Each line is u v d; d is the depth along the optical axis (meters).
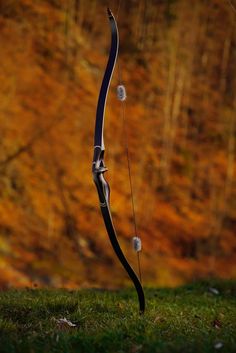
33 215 28.53
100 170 7.15
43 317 7.89
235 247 32.25
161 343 5.73
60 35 32.62
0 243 26.36
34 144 29.66
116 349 5.89
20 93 30.17
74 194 29.59
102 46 34.53
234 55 38.03
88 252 28.12
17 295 9.91
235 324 7.89
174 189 33.09
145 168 32.69
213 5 37.81
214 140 35.78
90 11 35.03
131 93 34.09
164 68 35.75
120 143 32.47
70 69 31.98
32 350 5.77
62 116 30.42
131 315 7.99
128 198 31.38
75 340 6.14
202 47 37.69
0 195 28.38
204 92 36.91
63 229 28.70
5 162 28.97
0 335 6.51
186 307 9.81
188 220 32.25
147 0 36.69
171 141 34.31
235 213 33.81
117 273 27.03
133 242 7.60
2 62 30.50
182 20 37.38
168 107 34.69
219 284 12.79
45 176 29.48
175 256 30.38
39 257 26.56
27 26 31.89
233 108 37.00
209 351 5.63
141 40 36.03
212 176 34.59
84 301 9.05
